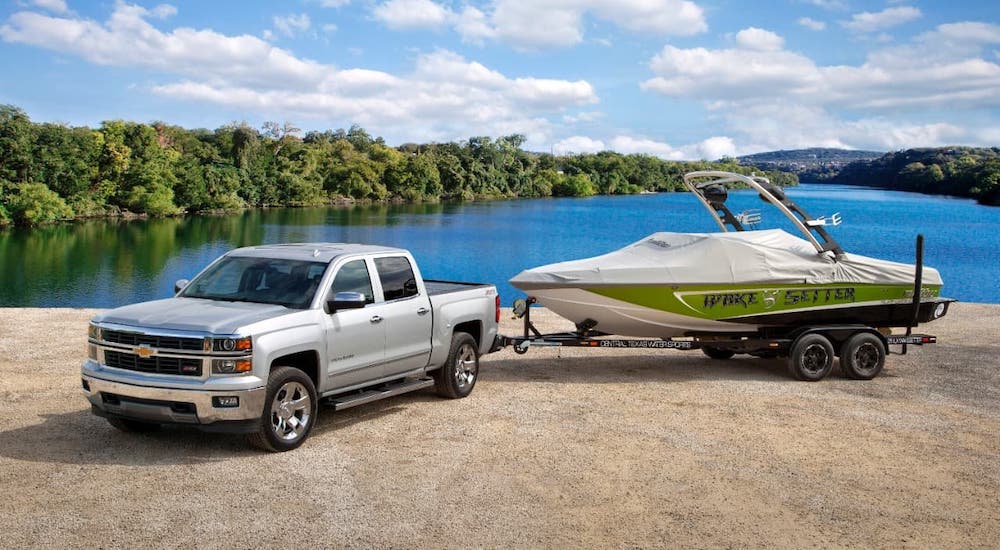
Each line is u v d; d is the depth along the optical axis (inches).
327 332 278.1
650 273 387.2
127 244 2972.4
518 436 292.2
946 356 484.1
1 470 238.8
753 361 466.6
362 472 246.7
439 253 2837.1
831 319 414.6
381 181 6722.4
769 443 290.5
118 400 254.8
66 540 188.7
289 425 268.7
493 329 378.0
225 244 3026.6
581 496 230.4
